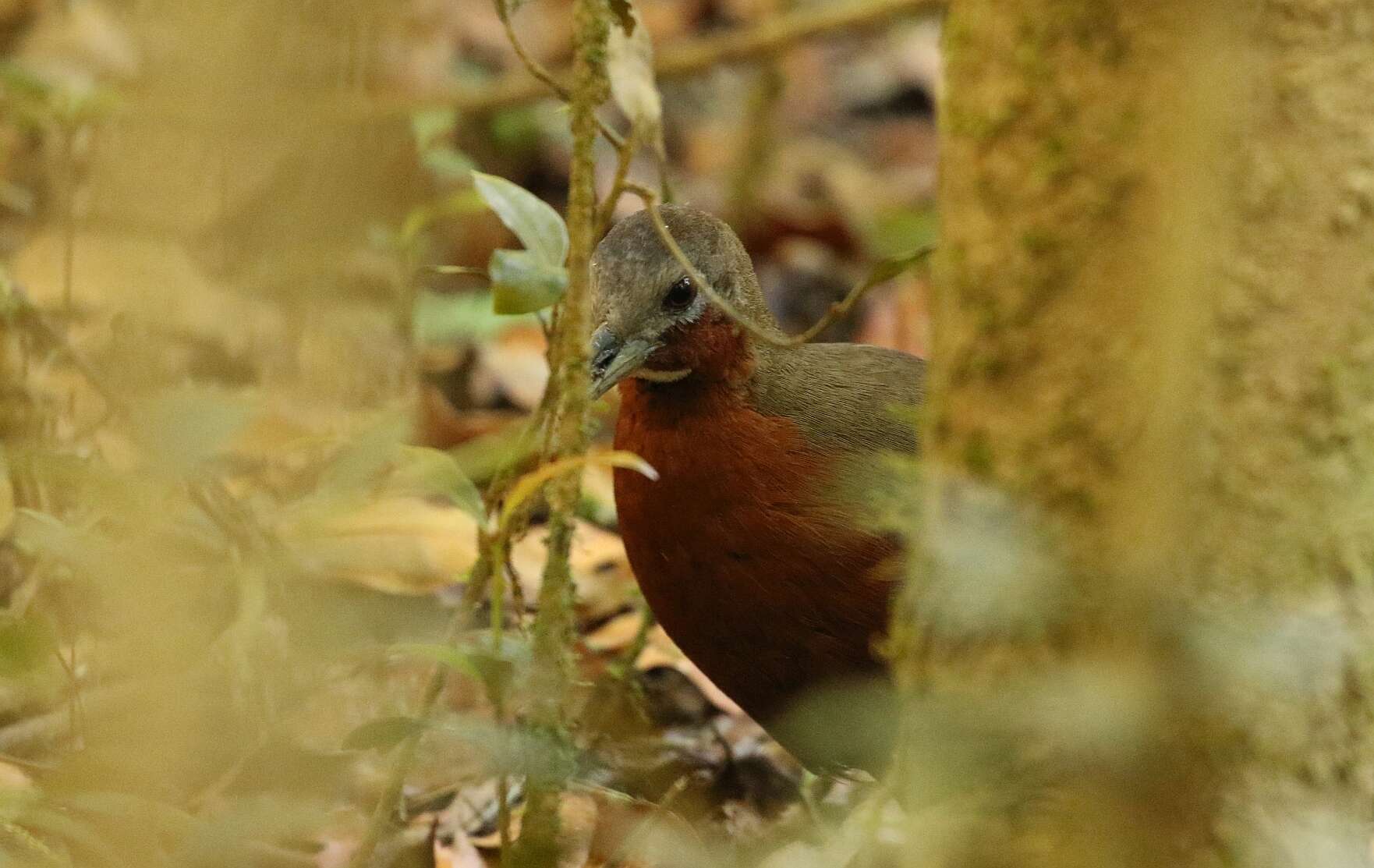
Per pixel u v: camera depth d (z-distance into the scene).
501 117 14.34
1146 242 4.17
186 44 8.16
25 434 8.54
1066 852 4.31
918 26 17.88
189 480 6.63
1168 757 4.00
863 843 5.06
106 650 7.22
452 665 5.80
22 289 8.96
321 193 10.00
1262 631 3.98
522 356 12.20
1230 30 3.96
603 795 7.29
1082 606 4.24
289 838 6.93
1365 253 4.22
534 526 10.05
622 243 7.97
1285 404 4.24
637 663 8.97
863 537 7.38
